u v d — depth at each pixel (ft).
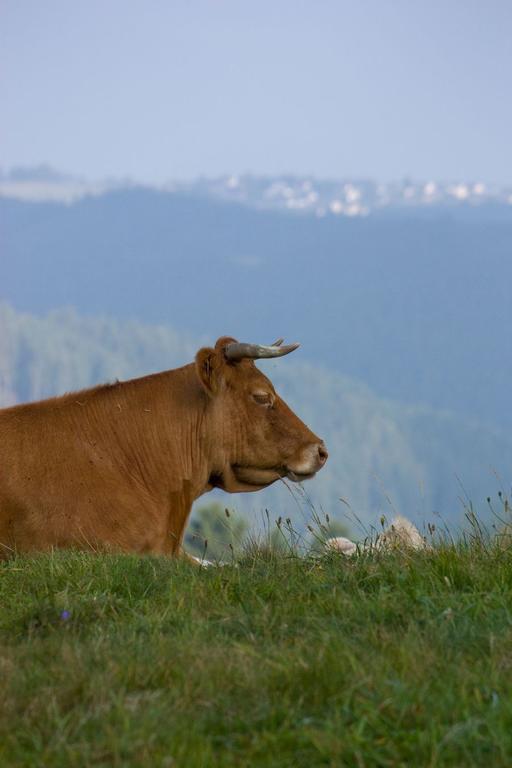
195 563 48.42
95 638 32.50
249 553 44.37
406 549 41.55
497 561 38.73
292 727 26.58
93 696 28.12
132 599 36.70
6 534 48.60
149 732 25.99
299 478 55.26
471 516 44.11
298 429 55.16
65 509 49.44
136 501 51.42
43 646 32.01
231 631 33.22
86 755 25.31
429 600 33.71
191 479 53.83
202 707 27.66
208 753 25.12
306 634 32.17
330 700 27.50
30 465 49.60
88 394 52.65
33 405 51.52
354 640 31.50
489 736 25.61
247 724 26.58
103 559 41.09
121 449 52.01
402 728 26.25
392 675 28.55
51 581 38.63
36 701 28.12
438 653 30.27
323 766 25.09
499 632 31.45
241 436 54.65
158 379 54.19
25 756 25.61
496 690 27.71
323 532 44.70
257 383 54.80
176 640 31.73
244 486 55.88
